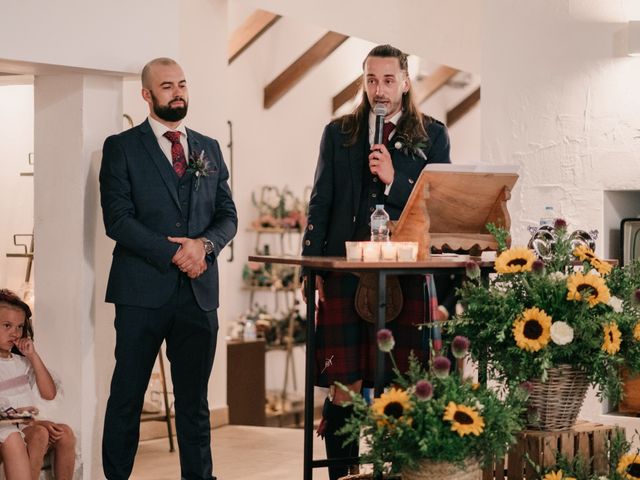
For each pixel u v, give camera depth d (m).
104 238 4.28
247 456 5.04
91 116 4.22
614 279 3.42
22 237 5.30
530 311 3.19
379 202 3.74
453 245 3.46
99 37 4.14
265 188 10.00
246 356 7.76
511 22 4.77
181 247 3.80
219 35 6.28
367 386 3.80
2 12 3.87
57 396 4.25
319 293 3.74
